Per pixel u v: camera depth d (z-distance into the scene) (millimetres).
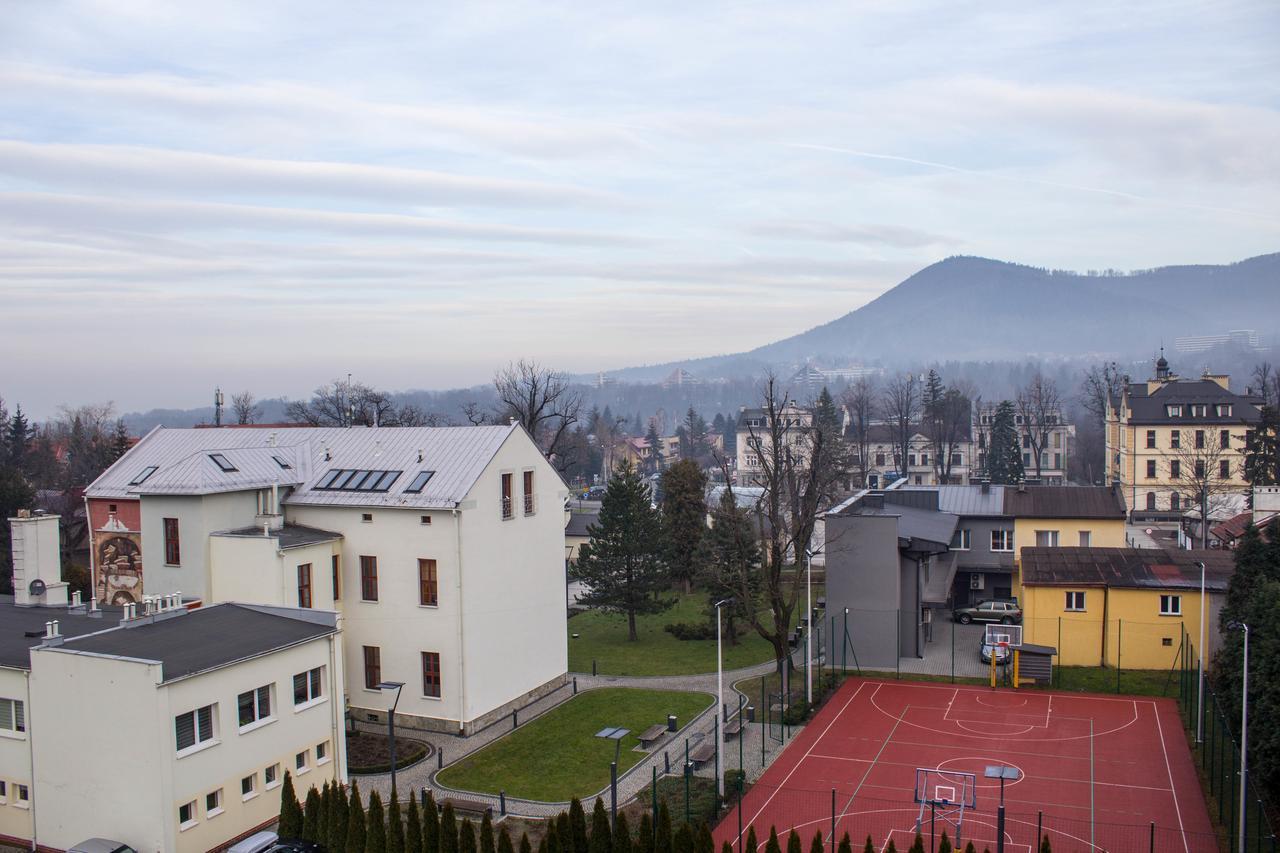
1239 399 107062
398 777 39438
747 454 179125
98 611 39969
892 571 55906
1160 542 85938
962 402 156375
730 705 49312
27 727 32250
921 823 33281
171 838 29922
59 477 112625
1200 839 32875
